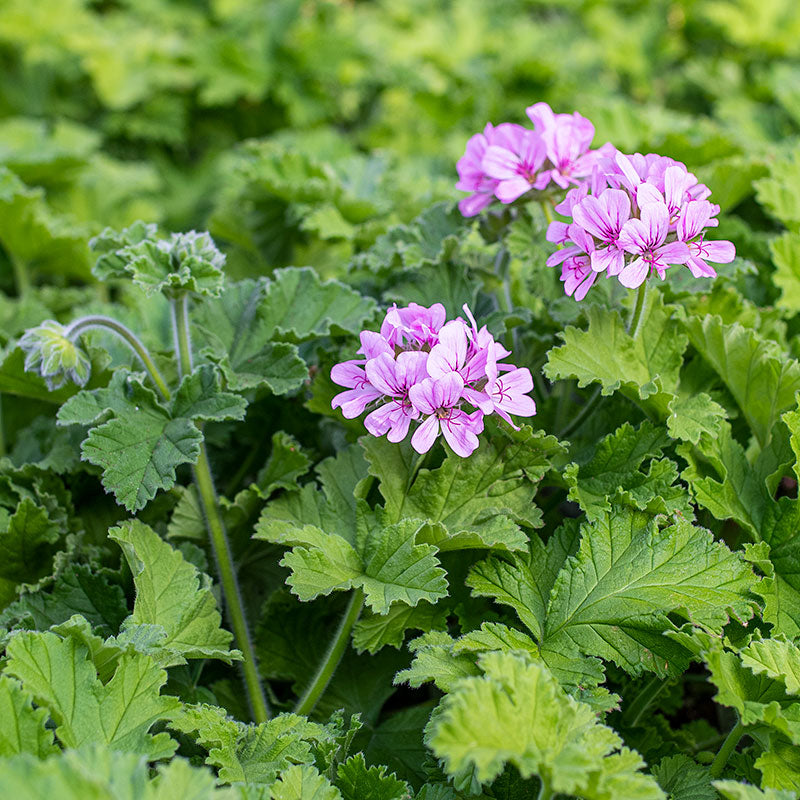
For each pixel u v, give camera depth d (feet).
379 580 2.44
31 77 4.32
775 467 2.57
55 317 3.17
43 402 2.89
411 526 2.44
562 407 2.65
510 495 2.49
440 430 2.48
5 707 2.25
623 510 2.47
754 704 2.32
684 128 3.34
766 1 4.29
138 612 2.43
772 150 3.22
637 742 2.49
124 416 2.53
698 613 2.38
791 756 2.34
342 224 3.08
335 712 2.45
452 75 4.13
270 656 2.60
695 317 2.60
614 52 4.37
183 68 4.27
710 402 2.53
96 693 2.32
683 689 2.67
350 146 3.97
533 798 2.36
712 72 4.31
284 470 2.62
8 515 2.64
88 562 2.59
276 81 4.20
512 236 2.66
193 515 2.63
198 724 2.36
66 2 4.35
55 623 2.51
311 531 2.46
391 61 4.21
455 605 2.50
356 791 2.36
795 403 2.56
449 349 2.37
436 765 2.41
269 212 3.18
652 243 2.40
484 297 2.73
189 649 2.43
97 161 3.69
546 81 4.09
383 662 2.60
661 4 4.69
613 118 3.41
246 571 2.69
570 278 2.44
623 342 2.55
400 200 3.17
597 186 2.45
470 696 2.21
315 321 2.72
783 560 2.50
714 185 3.09
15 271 3.35
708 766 2.43
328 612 2.62
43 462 2.67
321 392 2.61
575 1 4.89
